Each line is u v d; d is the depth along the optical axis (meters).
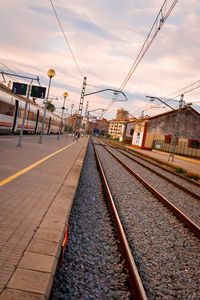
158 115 45.38
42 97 12.53
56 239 2.91
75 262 3.24
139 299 2.68
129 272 3.22
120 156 23.05
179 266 3.71
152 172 14.75
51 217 3.62
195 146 44.81
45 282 2.05
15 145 12.52
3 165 6.84
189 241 4.72
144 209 6.46
